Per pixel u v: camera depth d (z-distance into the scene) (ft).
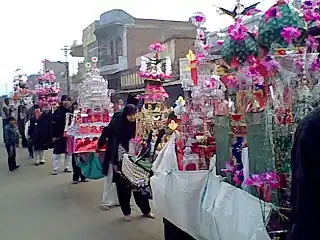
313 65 8.68
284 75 8.83
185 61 15.67
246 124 9.73
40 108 44.75
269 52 9.72
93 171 25.73
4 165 42.16
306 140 5.28
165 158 13.71
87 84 28.19
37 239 17.72
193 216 11.59
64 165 36.73
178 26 96.22
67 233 18.45
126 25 95.20
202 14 14.58
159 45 21.75
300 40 9.42
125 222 19.83
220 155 11.03
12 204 24.47
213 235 10.20
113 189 22.81
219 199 9.91
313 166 5.19
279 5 9.78
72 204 24.00
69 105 34.42
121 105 29.58
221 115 11.07
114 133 20.66
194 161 12.84
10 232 18.88
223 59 11.37
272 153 8.71
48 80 49.80
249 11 10.93
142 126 19.12
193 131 13.38
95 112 27.14
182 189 11.80
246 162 9.68
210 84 13.37
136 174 17.69
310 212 5.18
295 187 5.44
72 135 27.48
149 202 21.33
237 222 8.87
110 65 94.53
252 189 9.05
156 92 20.51
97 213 21.77
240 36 10.45
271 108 8.95
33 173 35.88
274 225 8.18
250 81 9.61
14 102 65.98
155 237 17.49
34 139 40.32
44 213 22.16
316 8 9.78
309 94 8.39
